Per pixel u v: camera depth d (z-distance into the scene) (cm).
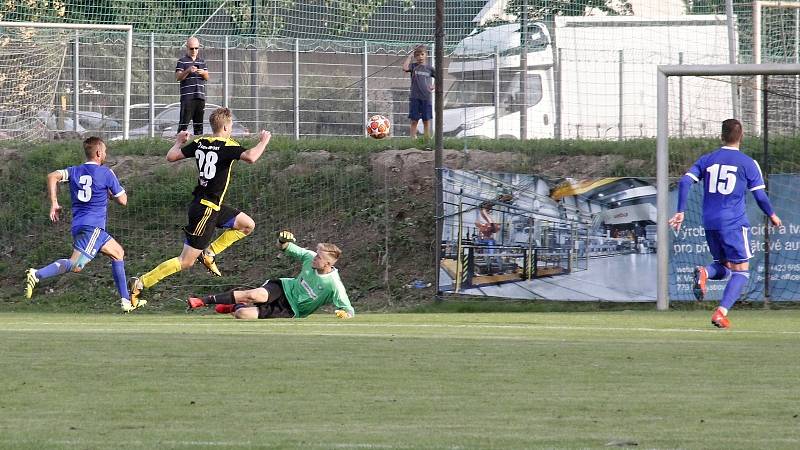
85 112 7275
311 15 8144
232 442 1556
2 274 5869
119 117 7325
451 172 5125
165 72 7488
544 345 2872
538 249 5022
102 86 7344
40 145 6688
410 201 5928
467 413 1809
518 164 6034
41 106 7219
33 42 7262
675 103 6762
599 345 2877
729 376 2253
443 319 4166
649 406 1875
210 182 4197
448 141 6375
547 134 7244
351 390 2055
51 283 5706
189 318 4384
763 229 4875
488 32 7550
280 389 2064
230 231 4284
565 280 4988
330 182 6112
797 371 2327
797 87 6150
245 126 7200
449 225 5134
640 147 6028
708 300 4878
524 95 7275
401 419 1755
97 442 1553
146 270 5794
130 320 4225
